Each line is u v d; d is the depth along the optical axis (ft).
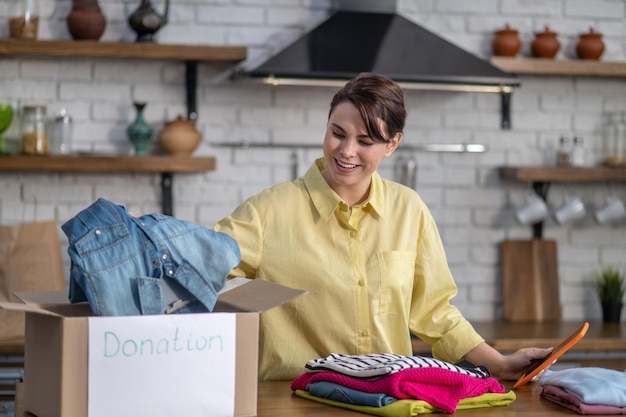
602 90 15.57
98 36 13.46
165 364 5.25
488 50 15.10
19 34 13.24
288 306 7.42
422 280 7.77
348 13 14.07
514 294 15.15
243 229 7.37
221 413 5.41
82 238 5.37
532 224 15.35
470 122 15.19
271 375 7.42
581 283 15.56
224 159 14.51
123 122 14.21
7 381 12.37
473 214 15.21
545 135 15.42
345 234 7.49
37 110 13.35
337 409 5.93
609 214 15.02
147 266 5.49
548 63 14.56
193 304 5.71
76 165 13.28
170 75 14.32
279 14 14.52
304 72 12.64
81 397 5.08
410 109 15.02
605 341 13.28
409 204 7.71
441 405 5.74
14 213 13.99
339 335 7.43
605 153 15.20
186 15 14.28
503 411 5.96
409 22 14.05
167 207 14.26
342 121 6.80
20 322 12.46
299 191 7.54
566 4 15.34
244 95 14.51
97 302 5.30
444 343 7.59
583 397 5.91
